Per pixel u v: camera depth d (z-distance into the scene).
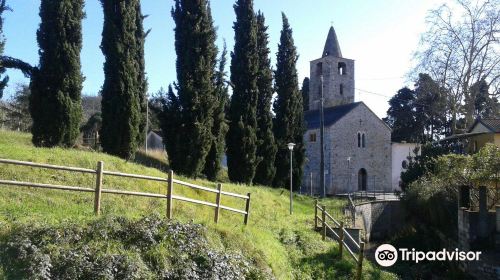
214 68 25.92
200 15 25.14
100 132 23.23
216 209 13.63
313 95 59.88
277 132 33.38
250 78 30.42
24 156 15.45
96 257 9.07
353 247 19.19
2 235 8.93
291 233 18.14
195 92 24.44
